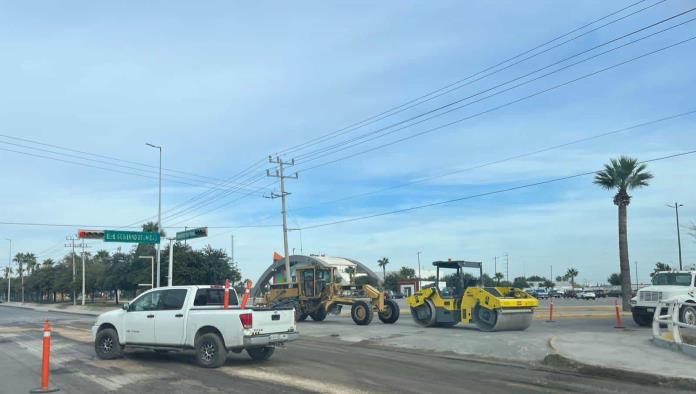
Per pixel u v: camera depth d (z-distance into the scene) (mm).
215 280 58281
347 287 29781
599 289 104688
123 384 11141
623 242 37781
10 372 12773
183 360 14492
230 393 10172
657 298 22609
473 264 24000
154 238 42844
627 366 12242
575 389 10508
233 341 13148
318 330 23844
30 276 118188
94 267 84812
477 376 11953
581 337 17625
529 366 13477
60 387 10852
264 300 33281
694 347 13547
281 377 11812
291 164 53031
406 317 32094
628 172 37812
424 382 11203
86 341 19719
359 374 12195
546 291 99188
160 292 14641
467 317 22156
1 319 40094
